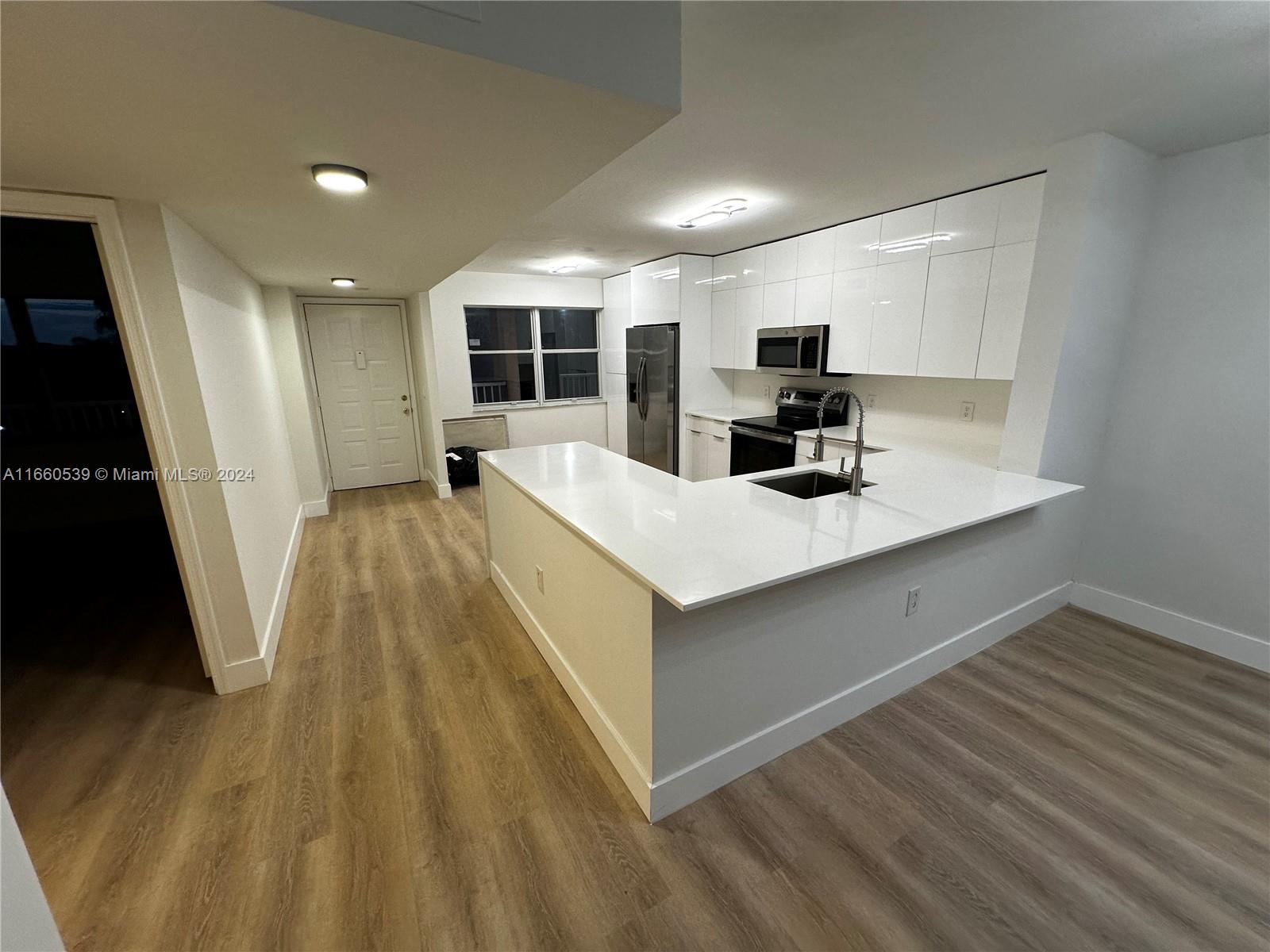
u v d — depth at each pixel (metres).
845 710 2.10
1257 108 2.00
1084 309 2.47
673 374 5.08
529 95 1.19
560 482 2.55
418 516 4.78
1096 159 2.24
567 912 1.44
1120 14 1.42
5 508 3.97
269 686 2.39
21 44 0.92
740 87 1.77
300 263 3.27
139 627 2.90
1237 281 2.38
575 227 3.67
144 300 1.97
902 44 1.54
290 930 1.40
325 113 1.26
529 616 2.76
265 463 3.25
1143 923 1.39
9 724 2.16
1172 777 1.85
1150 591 2.78
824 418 4.26
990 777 1.85
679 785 1.72
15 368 3.92
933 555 2.24
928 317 3.13
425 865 1.56
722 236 4.03
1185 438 2.60
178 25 0.90
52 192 1.79
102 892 1.49
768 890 1.48
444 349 5.82
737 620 1.73
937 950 1.34
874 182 2.74
